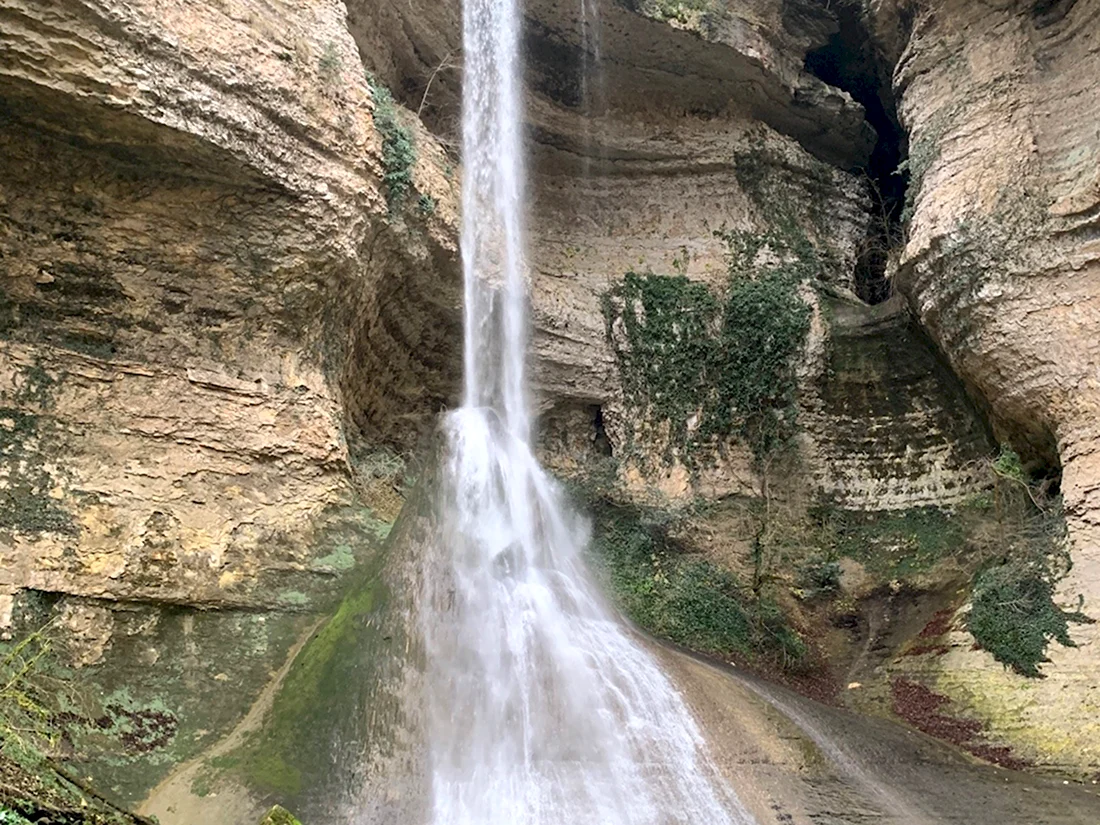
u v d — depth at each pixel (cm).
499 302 1352
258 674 838
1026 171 1180
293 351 1004
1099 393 1089
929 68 1350
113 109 784
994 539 1209
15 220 816
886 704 1091
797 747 880
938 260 1238
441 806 727
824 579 1345
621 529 1398
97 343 866
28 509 775
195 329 934
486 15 1388
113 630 791
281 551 930
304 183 945
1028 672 998
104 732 725
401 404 1334
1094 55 1173
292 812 689
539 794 753
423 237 1159
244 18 911
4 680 691
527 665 902
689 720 895
